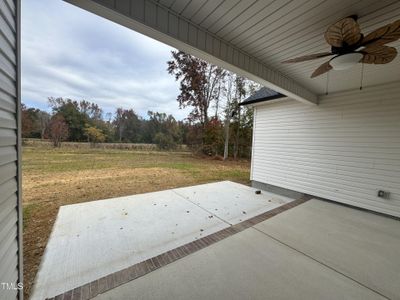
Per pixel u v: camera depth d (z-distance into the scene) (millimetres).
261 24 1938
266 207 4004
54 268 1934
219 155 14438
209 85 14188
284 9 1702
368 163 3684
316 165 4469
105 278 1685
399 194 3318
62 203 3869
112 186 5328
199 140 14922
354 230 2758
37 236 2562
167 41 1904
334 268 1870
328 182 4254
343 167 4027
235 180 7004
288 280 1689
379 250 2219
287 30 2025
